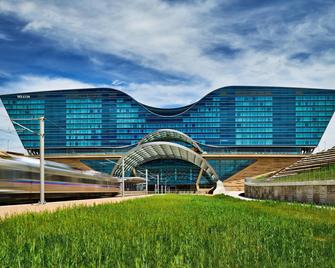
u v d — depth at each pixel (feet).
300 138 530.27
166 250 24.21
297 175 153.07
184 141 450.30
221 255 22.70
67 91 552.00
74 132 545.44
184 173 437.99
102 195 210.59
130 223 39.42
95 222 39.93
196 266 20.31
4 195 97.60
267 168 428.56
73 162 427.33
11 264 20.39
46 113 547.08
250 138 533.14
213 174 410.52
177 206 82.12
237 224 40.52
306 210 68.54
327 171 121.60
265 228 36.91
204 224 39.99
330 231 36.01
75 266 20.22
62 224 37.55
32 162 117.29
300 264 20.90
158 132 418.10
